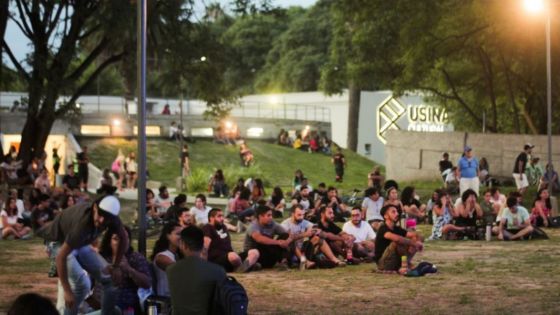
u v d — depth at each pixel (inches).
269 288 611.5
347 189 1681.8
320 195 1182.3
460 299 555.8
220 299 350.0
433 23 1724.9
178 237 449.4
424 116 2851.9
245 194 1138.0
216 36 1721.2
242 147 2208.4
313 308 534.6
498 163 1695.4
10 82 1612.9
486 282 629.0
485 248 873.5
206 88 1722.4
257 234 711.7
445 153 1651.1
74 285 419.5
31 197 1076.5
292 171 2309.3
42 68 1537.9
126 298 419.8
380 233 689.0
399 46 1818.4
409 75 1814.7
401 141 1873.8
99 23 1550.2
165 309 414.3
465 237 971.3
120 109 2723.9
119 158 1953.7
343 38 1935.3
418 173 1840.6
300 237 719.7
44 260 807.7
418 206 1135.6
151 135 2468.0
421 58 1784.0
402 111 2881.4
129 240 425.7
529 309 518.6
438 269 706.2
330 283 633.6
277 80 3878.0
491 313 508.4
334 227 761.0
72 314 406.6
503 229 958.4
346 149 2755.9
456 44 1795.0
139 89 509.4
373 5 1758.1
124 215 1371.8
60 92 1582.2
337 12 1828.2
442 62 1927.9
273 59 3981.3
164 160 2300.7
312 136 2598.4
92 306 445.1
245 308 350.9
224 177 1811.0
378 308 530.9
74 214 393.7
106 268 415.5
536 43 1638.8
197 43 1672.0
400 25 1772.9
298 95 3093.0
